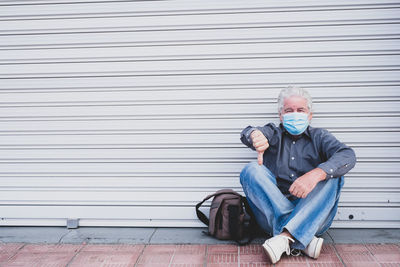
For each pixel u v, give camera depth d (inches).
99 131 129.6
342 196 125.6
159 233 126.0
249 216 129.8
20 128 131.0
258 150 99.7
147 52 125.3
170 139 128.5
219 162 128.3
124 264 102.8
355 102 121.7
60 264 104.0
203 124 127.0
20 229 132.0
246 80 124.1
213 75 124.9
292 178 112.8
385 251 106.5
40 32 126.3
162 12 123.5
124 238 122.0
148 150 129.4
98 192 132.0
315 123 124.0
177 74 125.7
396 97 120.3
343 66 120.6
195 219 130.6
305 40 120.7
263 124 125.4
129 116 128.4
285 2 119.7
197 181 129.3
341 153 100.3
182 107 126.9
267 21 121.0
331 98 122.3
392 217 124.3
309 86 122.6
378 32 118.3
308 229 98.7
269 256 94.7
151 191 130.8
